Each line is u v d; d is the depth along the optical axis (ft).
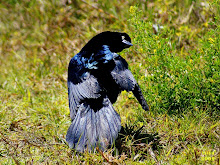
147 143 23.75
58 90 35.14
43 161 24.04
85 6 47.50
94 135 23.44
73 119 24.48
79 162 22.99
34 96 35.42
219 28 26.68
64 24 46.62
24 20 50.70
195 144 24.34
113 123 23.62
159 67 27.76
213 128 25.38
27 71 40.78
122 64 25.07
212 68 26.89
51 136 27.14
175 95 27.43
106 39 28.12
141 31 27.96
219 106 27.14
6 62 45.39
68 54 40.24
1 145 26.25
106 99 24.47
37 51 46.09
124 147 24.17
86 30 44.50
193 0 41.91
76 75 25.52
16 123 29.04
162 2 42.37
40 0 50.37
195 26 38.96
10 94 35.78
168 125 26.48
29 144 25.50
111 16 44.04
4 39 49.42
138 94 24.26
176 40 37.14
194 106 26.86
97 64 24.79
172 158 22.79
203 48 28.12
